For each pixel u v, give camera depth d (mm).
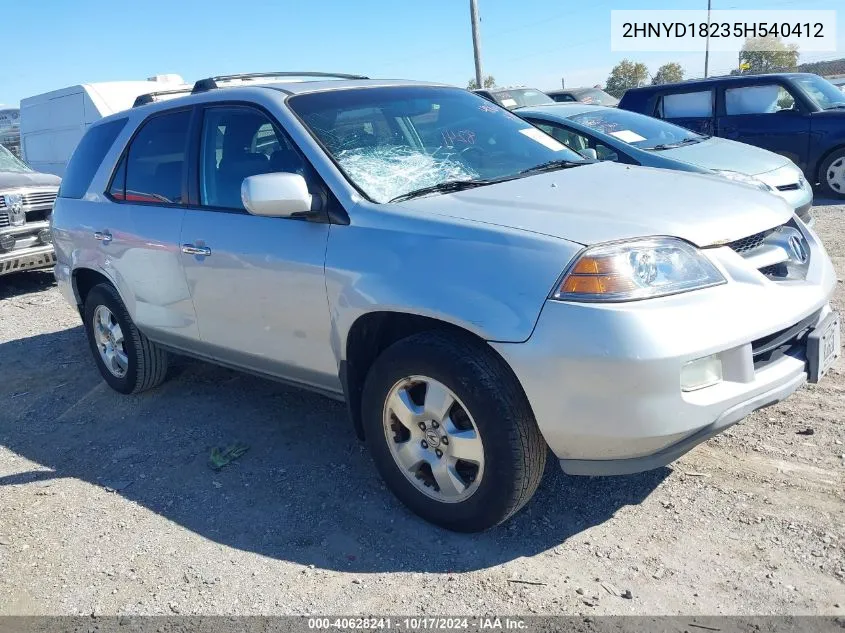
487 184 3475
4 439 4594
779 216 3207
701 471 3430
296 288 3430
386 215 3172
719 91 10797
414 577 2902
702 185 3412
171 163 4289
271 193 3195
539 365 2668
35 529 3479
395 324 3281
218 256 3803
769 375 2838
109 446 4344
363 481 3656
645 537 3012
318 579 2941
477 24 25125
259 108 3801
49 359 6121
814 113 10125
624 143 7219
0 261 8359
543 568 2885
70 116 13938
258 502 3559
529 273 2725
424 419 3072
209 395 4961
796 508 3080
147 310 4488
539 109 7934
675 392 2594
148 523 3465
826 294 3125
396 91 4137
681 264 2727
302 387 3795
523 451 2812
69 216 5012
